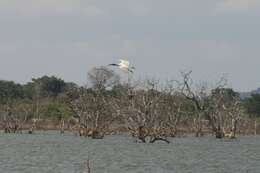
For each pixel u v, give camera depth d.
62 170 157.38
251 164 184.50
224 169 169.00
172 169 165.88
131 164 176.88
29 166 166.25
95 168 164.12
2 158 190.62
